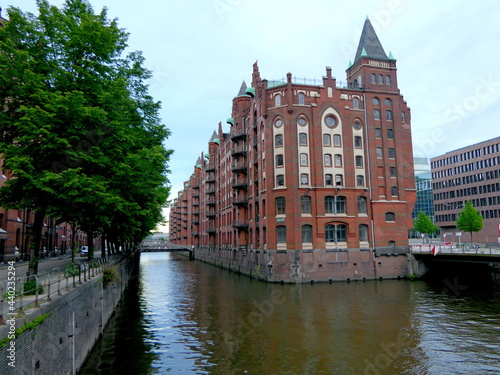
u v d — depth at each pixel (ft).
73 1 65.31
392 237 157.48
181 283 157.99
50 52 57.77
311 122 154.81
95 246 323.16
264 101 157.07
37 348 34.65
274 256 147.74
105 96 57.57
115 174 63.16
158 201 102.32
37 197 54.80
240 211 198.08
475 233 287.89
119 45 73.31
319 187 150.51
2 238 107.24
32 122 51.06
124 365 58.18
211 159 294.87
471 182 295.07
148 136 82.84
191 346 67.77
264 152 158.92
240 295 121.19
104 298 79.15
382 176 161.17
